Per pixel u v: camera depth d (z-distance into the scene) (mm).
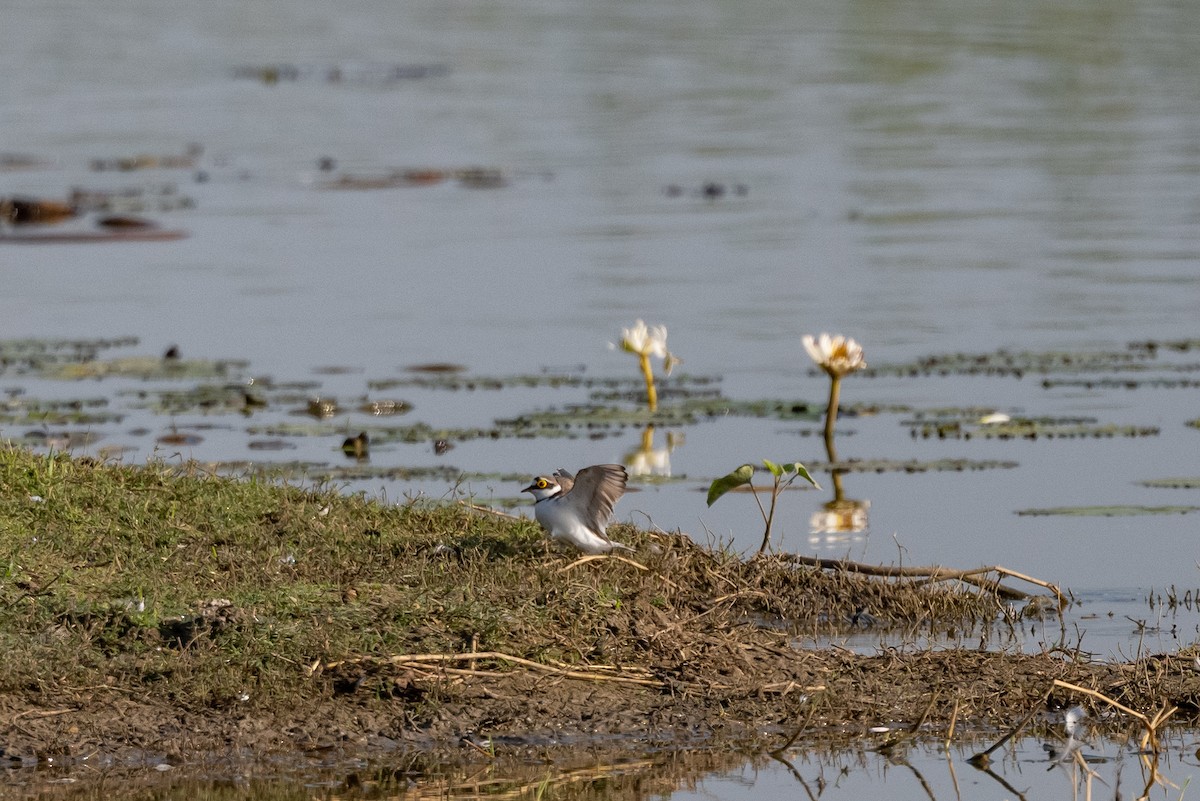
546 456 15055
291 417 16375
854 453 15156
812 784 8195
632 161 35312
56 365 18328
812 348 15414
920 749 8578
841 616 10414
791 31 56094
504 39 57594
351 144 38875
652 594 9750
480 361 19000
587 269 24516
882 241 26547
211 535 10000
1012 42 51875
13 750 8039
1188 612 10656
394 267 24859
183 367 18375
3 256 26438
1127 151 35188
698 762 8328
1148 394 17391
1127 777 8344
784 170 33719
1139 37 52250
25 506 10078
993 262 24656
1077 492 13852
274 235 27781
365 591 9289
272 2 75438
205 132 41000
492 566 9758
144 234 27703
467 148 37656
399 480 13836
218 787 7926
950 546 12266
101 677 8445
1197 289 22625
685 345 19766
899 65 48031
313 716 8383
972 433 15547
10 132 40719
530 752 8305
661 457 15070
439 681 8594
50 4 73000
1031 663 9391
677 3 66625
